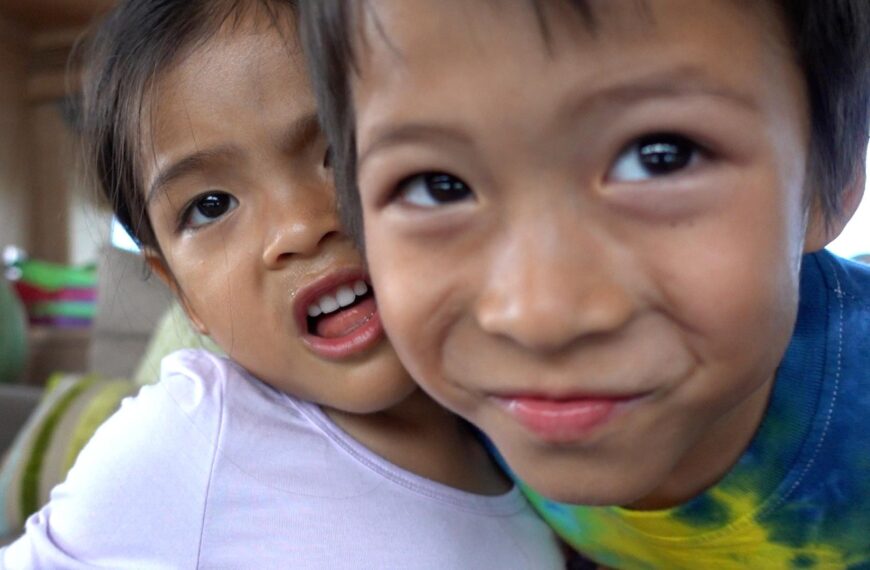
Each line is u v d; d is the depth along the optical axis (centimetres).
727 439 53
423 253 38
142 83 56
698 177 34
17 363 209
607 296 34
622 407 36
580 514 62
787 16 37
